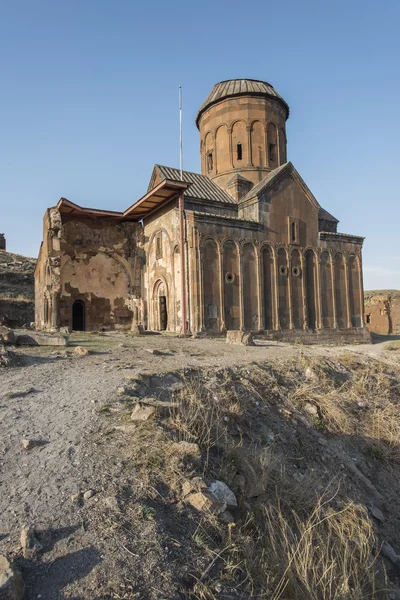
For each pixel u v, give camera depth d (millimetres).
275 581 4125
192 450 5430
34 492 4496
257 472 5926
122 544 3850
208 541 4191
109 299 28031
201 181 28859
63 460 5098
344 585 4348
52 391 7637
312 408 9234
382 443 9133
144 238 28453
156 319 26516
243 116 30156
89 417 6277
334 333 27172
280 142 31453
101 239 28000
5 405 6879
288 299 25500
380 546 5887
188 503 4605
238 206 26750
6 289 44594
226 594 3670
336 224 31156
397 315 45531
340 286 28109
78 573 3510
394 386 12219
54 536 3893
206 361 11031
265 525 4961
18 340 12273
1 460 5121
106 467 4961
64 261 26641
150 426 5906
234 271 23547
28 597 3256
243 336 16797
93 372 9039
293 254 26156
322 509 5746
